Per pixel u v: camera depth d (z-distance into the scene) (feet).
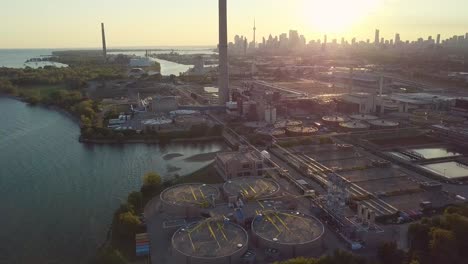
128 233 381.19
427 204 427.74
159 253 346.54
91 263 342.64
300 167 565.12
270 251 335.26
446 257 315.99
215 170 573.74
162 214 421.59
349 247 356.18
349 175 538.06
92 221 431.43
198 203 419.95
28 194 505.25
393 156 615.57
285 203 434.30
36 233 406.41
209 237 353.10
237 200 427.74
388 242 339.57
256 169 534.78
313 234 358.23
